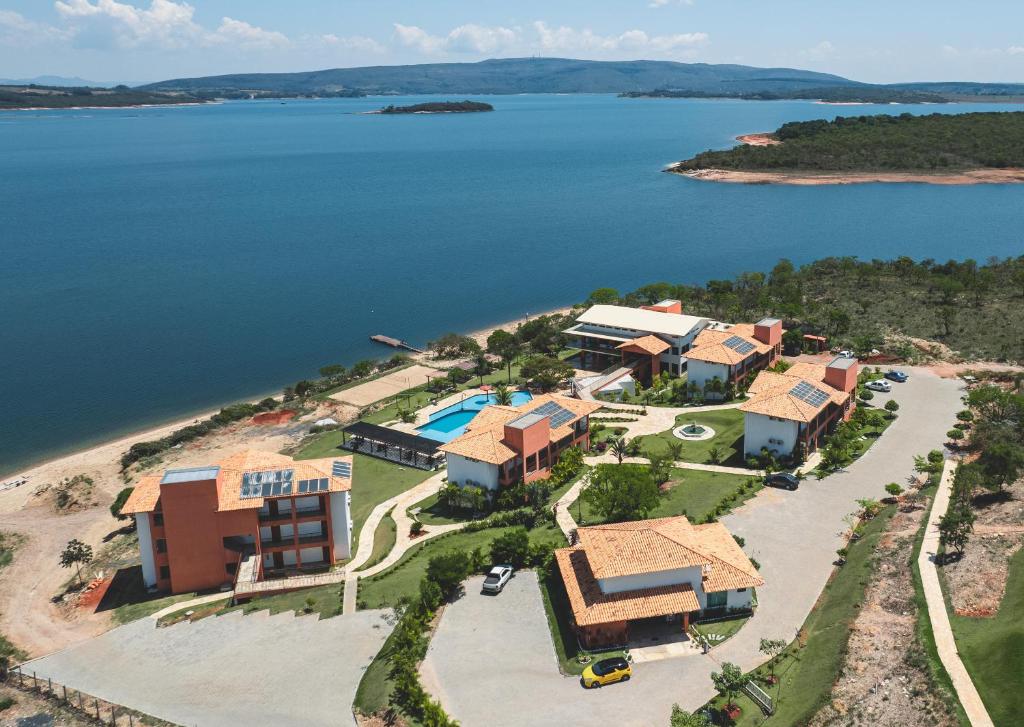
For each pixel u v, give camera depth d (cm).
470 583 6544
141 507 7212
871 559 6244
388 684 5288
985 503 6925
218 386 13550
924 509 6994
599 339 12419
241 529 7256
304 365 14462
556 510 7838
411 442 9812
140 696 5522
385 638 5925
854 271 17500
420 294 18638
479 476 8281
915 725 4412
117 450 11150
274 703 5275
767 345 11512
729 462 8700
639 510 7181
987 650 4825
